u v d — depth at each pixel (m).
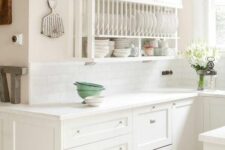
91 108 3.25
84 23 3.65
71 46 3.70
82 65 3.96
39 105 3.41
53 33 3.59
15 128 3.26
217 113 4.34
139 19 4.08
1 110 3.31
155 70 4.92
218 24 5.13
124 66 4.47
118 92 4.40
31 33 3.43
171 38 4.55
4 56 3.61
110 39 4.02
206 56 4.56
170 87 4.98
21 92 3.52
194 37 5.11
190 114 4.41
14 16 3.51
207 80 4.96
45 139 3.04
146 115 3.79
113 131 3.40
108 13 3.76
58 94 3.72
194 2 5.09
